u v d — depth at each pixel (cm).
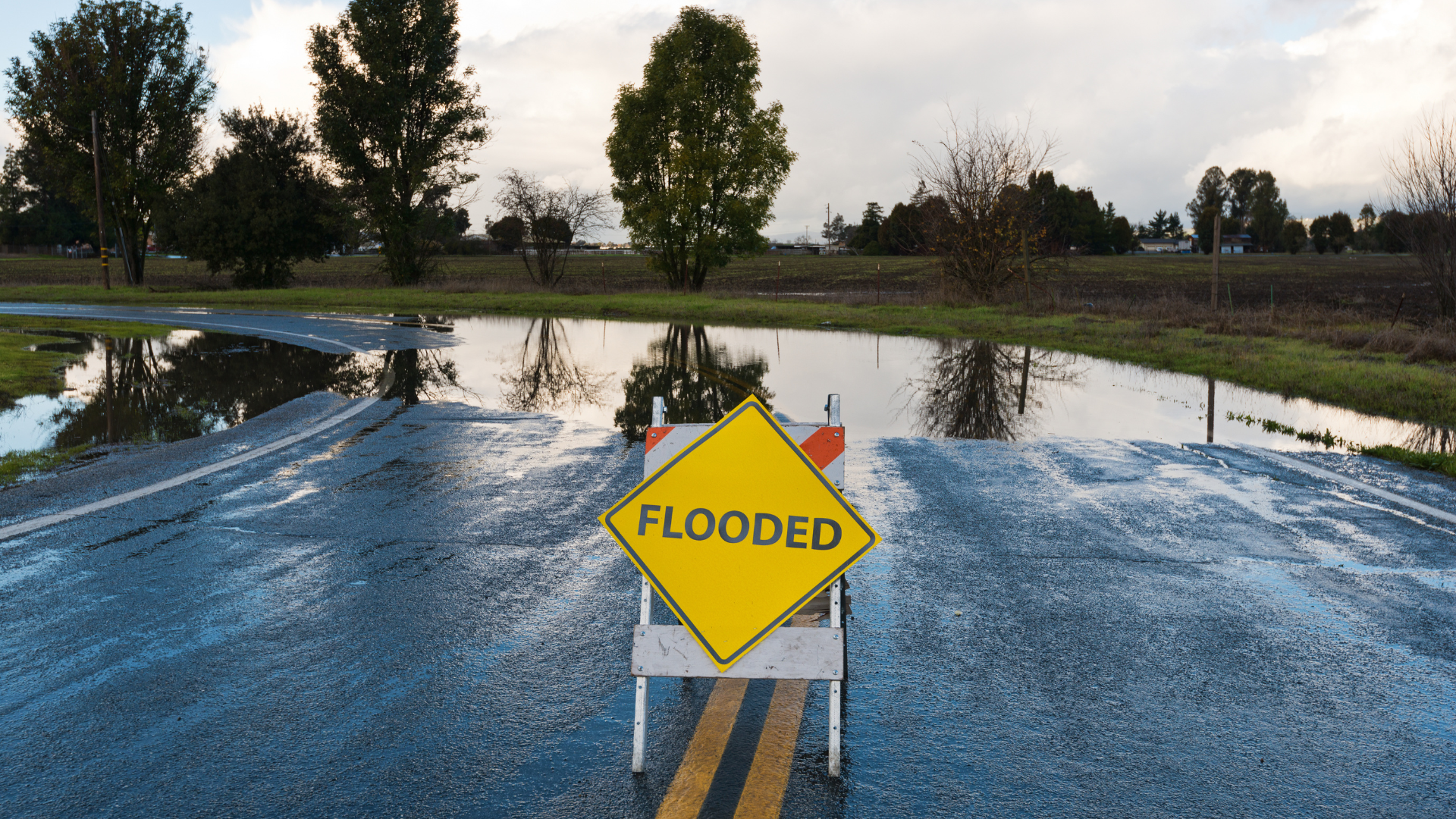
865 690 400
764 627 335
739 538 337
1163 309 2523
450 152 4559
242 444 962
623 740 356
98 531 638
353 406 1218
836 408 387
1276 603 507
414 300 3528
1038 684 406
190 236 4556
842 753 346
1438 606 503
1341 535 639
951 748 351
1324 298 4128
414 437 1005
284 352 1877
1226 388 1399
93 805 311
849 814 306
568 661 428
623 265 9819
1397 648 447
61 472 825
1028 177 2948
